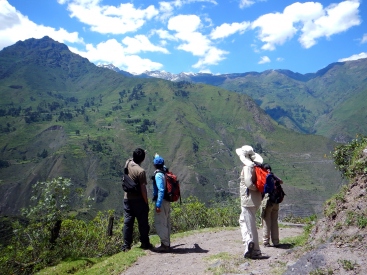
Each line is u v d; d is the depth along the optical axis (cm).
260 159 630
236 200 1806
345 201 616
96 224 1207
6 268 942
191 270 600
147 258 710
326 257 456
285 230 1084
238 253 703
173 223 1423
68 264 855
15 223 987
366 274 397
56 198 996
